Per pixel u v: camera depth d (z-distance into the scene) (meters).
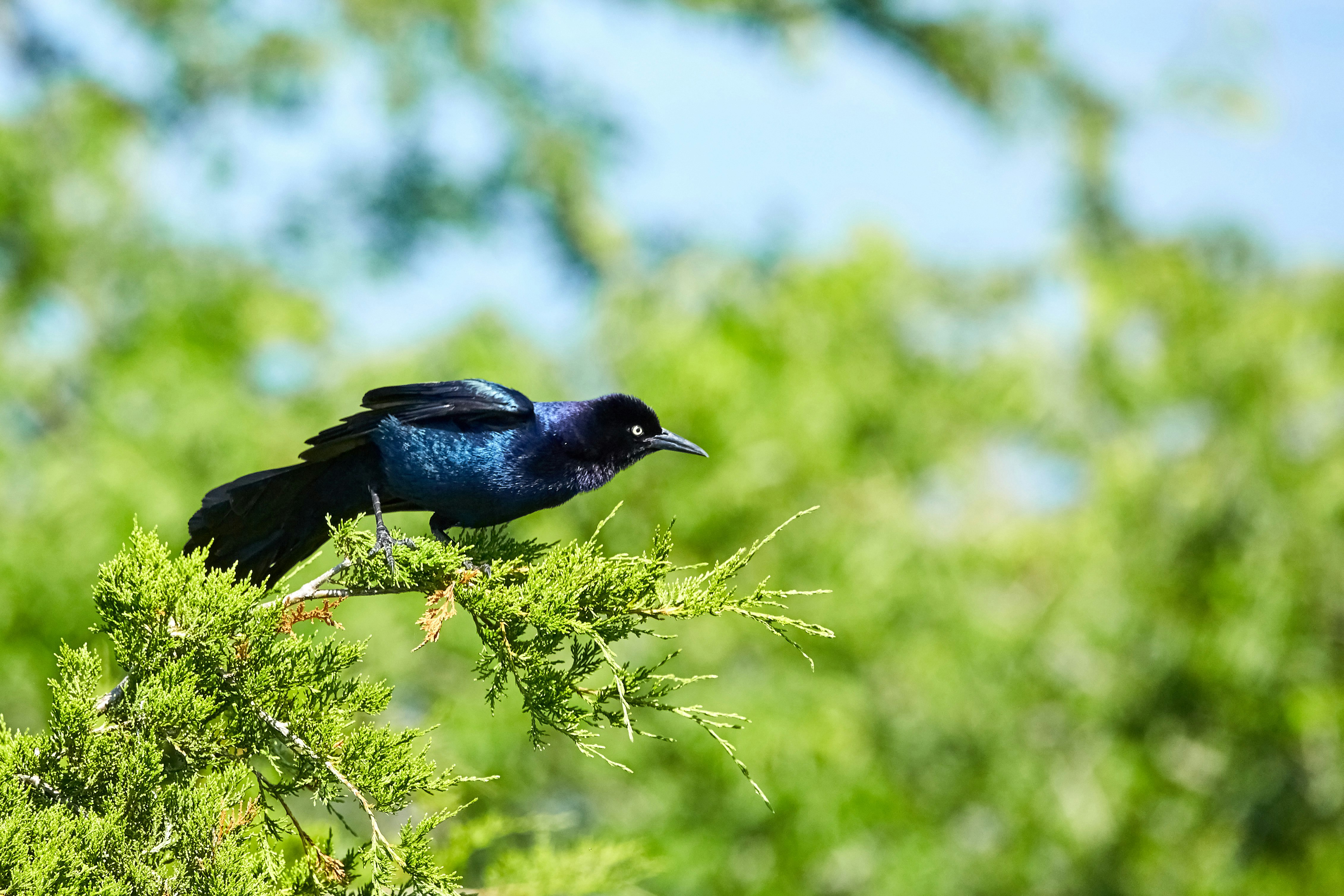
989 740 15.83
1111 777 16.20
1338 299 16.59
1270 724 15.98
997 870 15.79
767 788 13.43
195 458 14.46
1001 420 18.75
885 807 14.18
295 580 11.39
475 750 12.42
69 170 20.81
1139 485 16.81
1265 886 15.94
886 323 19.00
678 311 15.94
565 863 6.89
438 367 14.81
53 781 4.68
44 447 14.62
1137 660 16.62
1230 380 16.44
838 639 14.66
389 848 4.79
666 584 5.45
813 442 14.87
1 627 11.92
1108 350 17.58
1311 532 15.89
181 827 4.59
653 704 5.14
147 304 20.00
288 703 4.87
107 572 4.89
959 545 16.91
